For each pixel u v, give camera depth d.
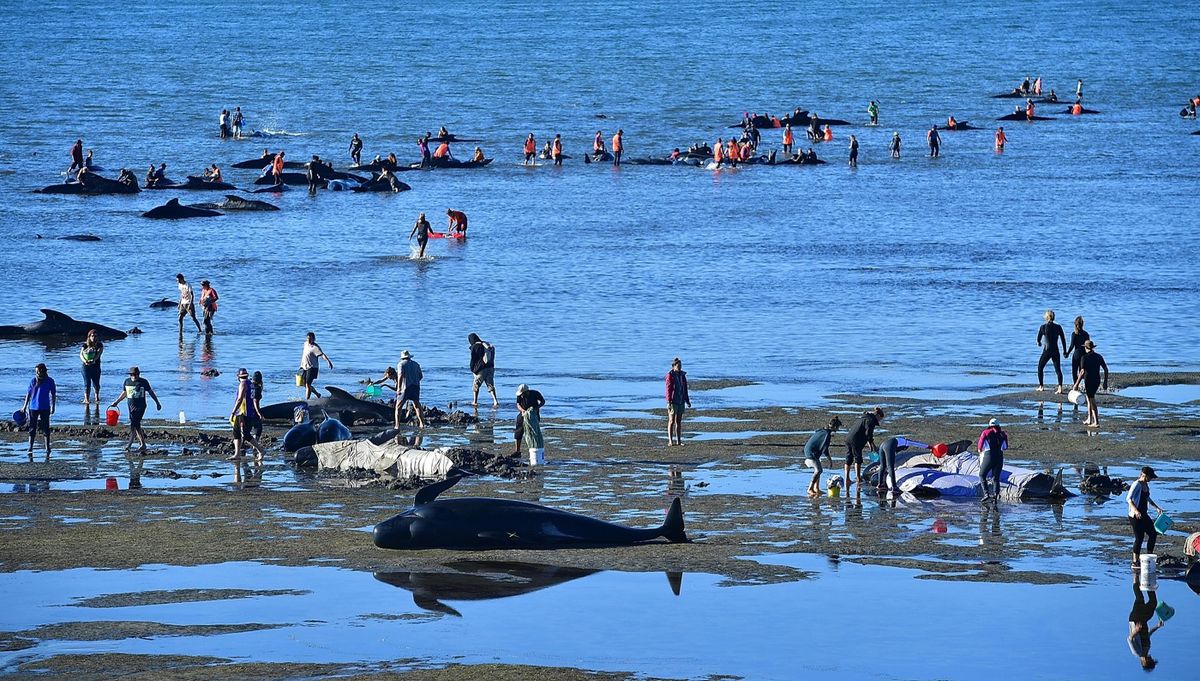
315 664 65.56
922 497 99.81
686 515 93.38
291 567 81.50
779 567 81.81
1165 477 104.69
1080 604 75.25
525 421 108.06
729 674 65.00
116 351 164.62
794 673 65.25
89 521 91.19
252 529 89.56
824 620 72.56
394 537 85.19
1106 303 195.75
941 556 84.12
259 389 118.38
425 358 159.12
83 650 67.25
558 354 162.00
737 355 161.62
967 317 186.62
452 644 68.75
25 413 122.81
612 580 79.31
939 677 64.94
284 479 105.00
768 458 111.12
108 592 76.44
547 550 85.06
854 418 126.25
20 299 198.00
